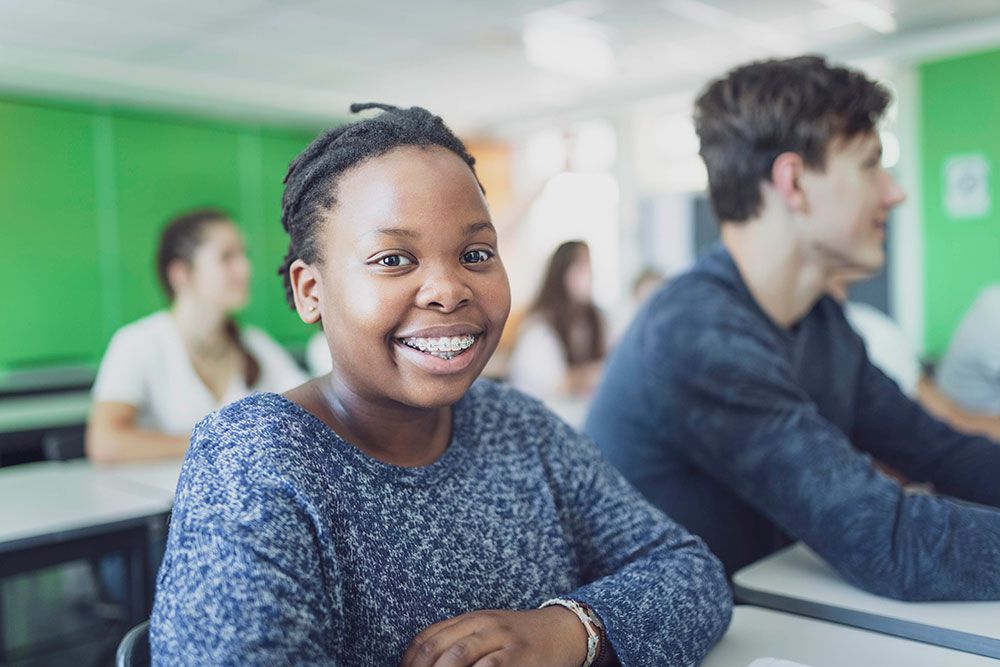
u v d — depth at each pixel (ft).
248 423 2.50
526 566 2.79
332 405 2.72
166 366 8.40
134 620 6.29
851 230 4.11
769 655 3.00
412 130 2.61
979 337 8.82
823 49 17.92
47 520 5.99
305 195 2.63
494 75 19.44
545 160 24.61
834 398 4.59
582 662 2.58
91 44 16.31
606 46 17.33
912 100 17.79
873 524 3.43
